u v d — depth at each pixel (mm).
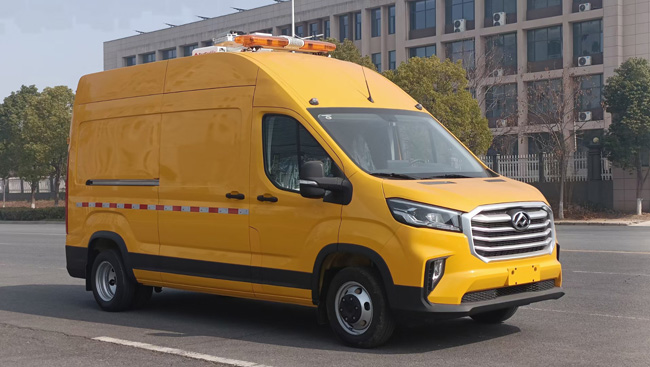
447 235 6582
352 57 36812
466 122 32875
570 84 36969
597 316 8547
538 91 36906
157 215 8844
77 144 10102
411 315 6617
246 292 7965
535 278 7086
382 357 6707
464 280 6578
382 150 7438
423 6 49656
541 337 7488
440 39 48062
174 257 8648
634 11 40812
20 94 80812
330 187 7070
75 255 9984
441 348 7039
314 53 9500
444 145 8000
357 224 6938
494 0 46531
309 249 7293
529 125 37844
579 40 43312
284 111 7629
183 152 8594
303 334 7906
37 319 9195
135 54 71000
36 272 14531
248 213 7836
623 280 11156
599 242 18125
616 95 34281
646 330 7750
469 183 7160
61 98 53281
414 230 6605
